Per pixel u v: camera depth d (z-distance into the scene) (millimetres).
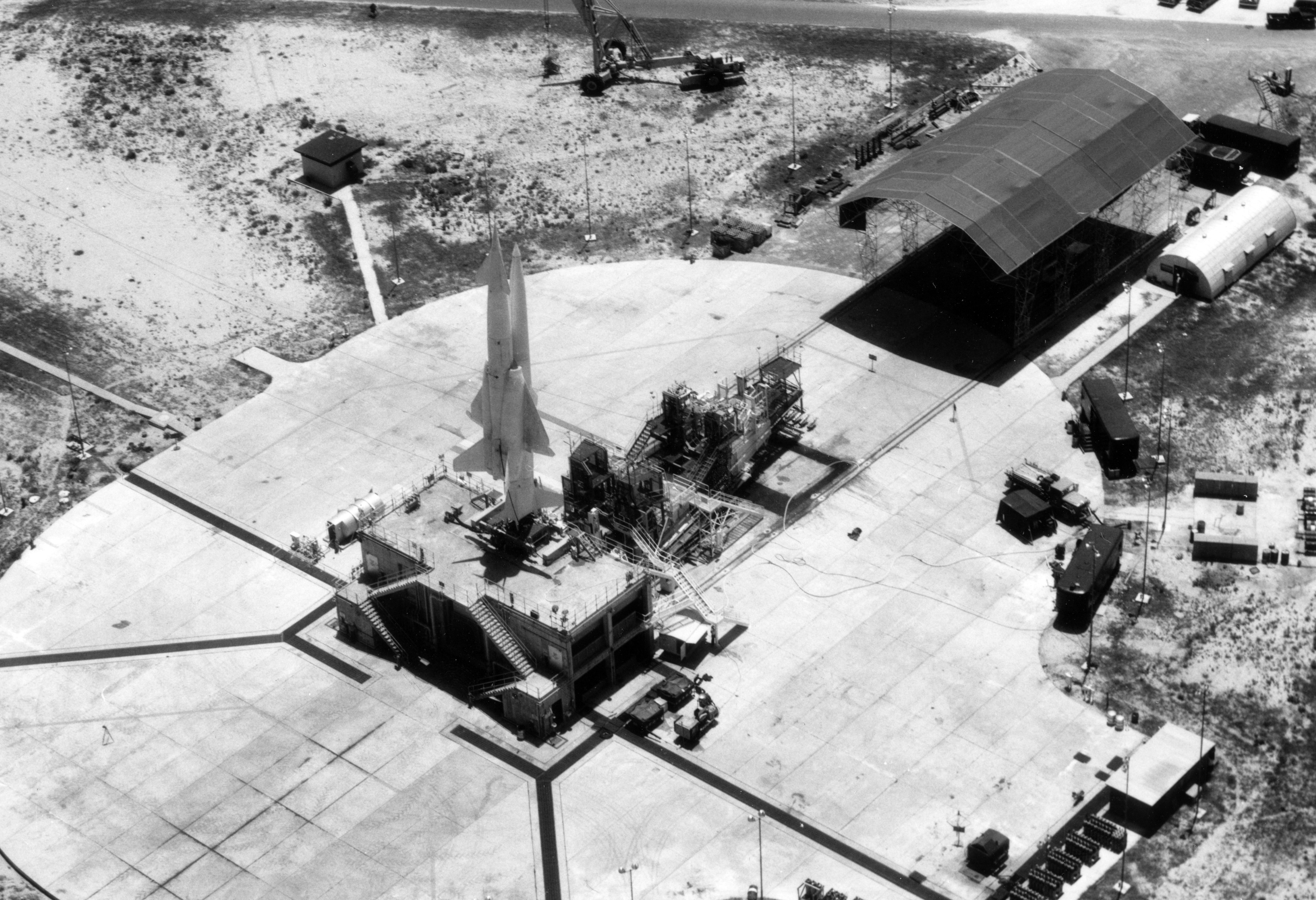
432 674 120625
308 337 154000
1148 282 156875
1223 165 167500
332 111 183375
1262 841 106562
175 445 141875
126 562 130750
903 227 159750
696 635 120000
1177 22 197875
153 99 184125
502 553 121125
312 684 119938
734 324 153125
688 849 107000
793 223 166500
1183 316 152750
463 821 109562
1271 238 159250
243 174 173875
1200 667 118375
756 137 178875
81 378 149375
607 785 111688
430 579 119000
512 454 116812
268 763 114062
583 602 116000
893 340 150500
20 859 108062
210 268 161875
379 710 117875
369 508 131625
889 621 122812
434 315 156000
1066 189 148750
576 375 147625
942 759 112188
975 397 143625
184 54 191625
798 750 113375
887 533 130500
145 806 111375
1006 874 104438
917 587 125562
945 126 180125
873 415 142250
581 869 106000
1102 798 109062
